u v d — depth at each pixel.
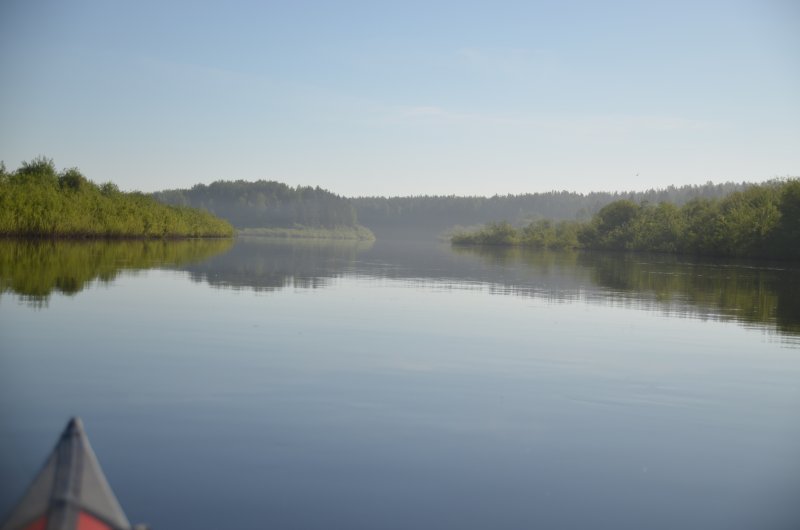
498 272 37.19
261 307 17.92
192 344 12.31
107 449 6.70
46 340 11.94
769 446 7.62
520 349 13.10
